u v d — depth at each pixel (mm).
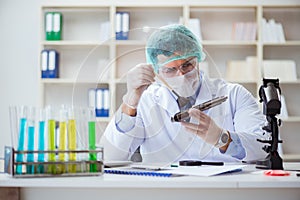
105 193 1474
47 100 5266
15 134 1533
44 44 5113
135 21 5309
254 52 5316
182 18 5129
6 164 1566
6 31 5328
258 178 1551
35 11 5332
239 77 5148
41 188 1473
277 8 5312
